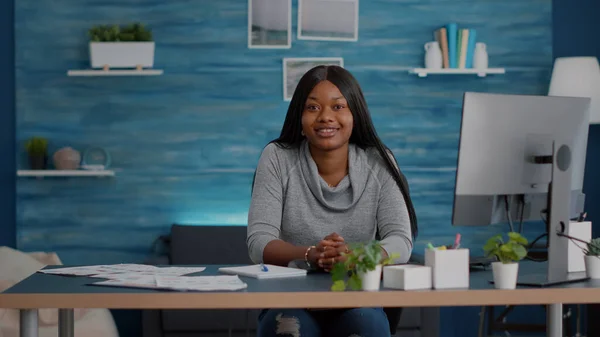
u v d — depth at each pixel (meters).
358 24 6.12
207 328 5.31
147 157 6.05
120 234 6.04
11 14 6.02
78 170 5.91
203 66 6.07
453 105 6.16
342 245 2.55
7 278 4.49
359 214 2.90
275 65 6.10
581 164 2.85
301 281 2.42
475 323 6.11
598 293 2.28
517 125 2.64
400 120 6.14
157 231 6.06
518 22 6.20
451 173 6.17
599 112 5.78
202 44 6.07
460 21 6.17
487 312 6.04
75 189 6.04
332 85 2.85
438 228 6.15
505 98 2.61
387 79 6.13
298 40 6.10
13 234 6.03
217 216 6.08
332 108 2.83
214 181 6.08
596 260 2.54
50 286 2.34
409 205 2.96
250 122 6.09
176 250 5.77
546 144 2.69
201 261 5.76
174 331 5.32
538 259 2.98
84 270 2.73
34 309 2.23
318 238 2.88
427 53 6.03
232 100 6.09
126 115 6.04
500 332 5.95
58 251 6.02
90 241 6.03
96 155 5.98
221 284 2.30
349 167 2.90
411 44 6.15
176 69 6.06
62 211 6.02
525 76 6.21
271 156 2.94
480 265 2.81
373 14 6.12
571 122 2.74
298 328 2.52
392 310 2.91
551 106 2.69
